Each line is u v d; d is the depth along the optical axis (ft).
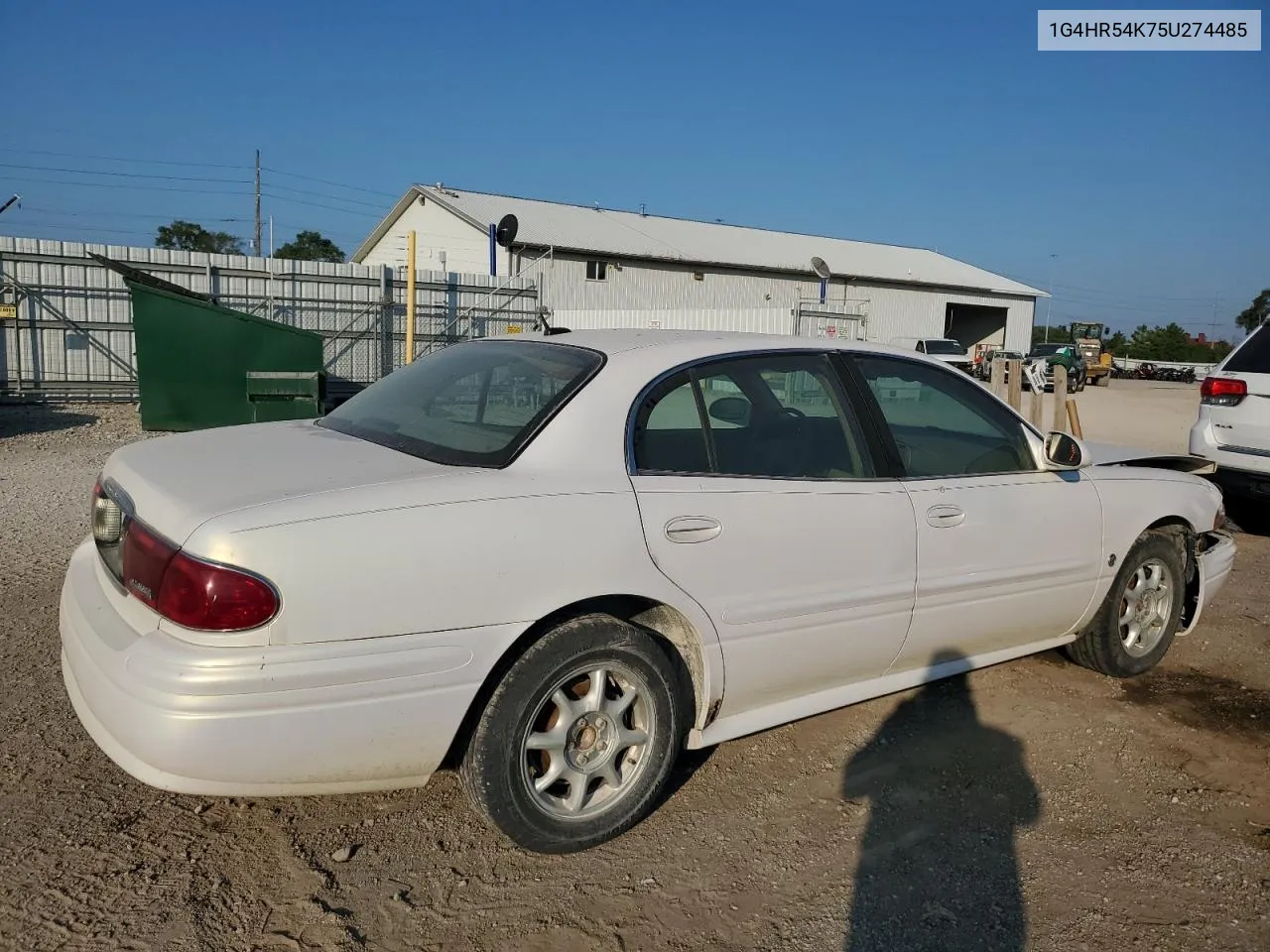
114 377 56.08
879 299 141.08
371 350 64.49
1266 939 8.80
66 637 9.62
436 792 11.12
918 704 13.88
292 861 9.64
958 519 12.23
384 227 131.64
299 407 41.98
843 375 12.10
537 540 9.08
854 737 12.78
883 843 10.29
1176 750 12.63
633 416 10.21
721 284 123.54
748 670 10.66
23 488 27.76
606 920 8.87
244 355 42.22
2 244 52.70
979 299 155.53
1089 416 71.36
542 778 9.60
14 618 15.96
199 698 7.87
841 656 11.43
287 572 8.07
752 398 11.23
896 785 11.52
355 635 8.32
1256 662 15.97
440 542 8.64
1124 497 14.26
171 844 9.82
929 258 165.78
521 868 9.66
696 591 10.07
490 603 8.86
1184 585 15.48
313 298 61.77
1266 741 12.98
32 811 10.24
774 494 10.71
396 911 8.90
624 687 10.02
